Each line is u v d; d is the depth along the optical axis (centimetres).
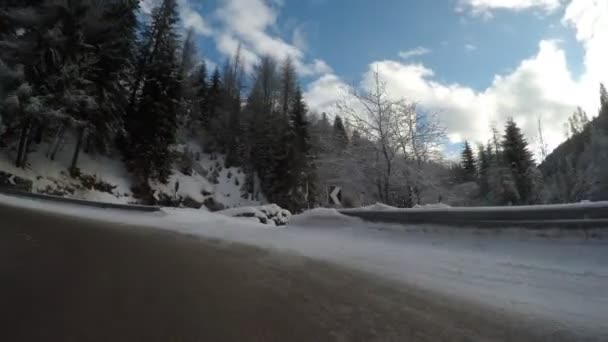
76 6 2603
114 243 702
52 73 2458
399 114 1758
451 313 359
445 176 1872
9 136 2392
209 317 321
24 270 427
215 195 3881
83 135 2652
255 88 5403
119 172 3120
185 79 3734
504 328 322
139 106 3294
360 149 1759
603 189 2553
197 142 4834
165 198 3278
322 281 480
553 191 2900
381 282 479
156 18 3766
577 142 4609
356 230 888
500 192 3416
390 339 291
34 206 1452
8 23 2542
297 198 3644
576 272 454
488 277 480
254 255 670
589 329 315
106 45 2842
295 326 311
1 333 256
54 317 294
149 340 262
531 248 552
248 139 4616
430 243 695
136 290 388
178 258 599
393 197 1791
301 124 3938
